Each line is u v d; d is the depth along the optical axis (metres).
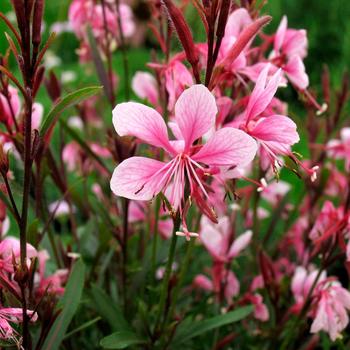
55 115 0.23
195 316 0.30
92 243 0.33
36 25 0.22
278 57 0.26
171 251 0.25
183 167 0.23
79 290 0.25
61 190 0.30
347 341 0.33
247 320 0.32
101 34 0.34
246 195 0.34
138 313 0.29
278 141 0.23
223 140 0.22
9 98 0.25
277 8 0.79
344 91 0.33
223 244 0.30
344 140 0.34
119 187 0.22
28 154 0.22
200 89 0.22
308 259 0.32
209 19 0.22
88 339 0.31
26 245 0.24
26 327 0.23
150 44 0.88
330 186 0.35
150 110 0.22
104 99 0.40
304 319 0.29
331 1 0.80
